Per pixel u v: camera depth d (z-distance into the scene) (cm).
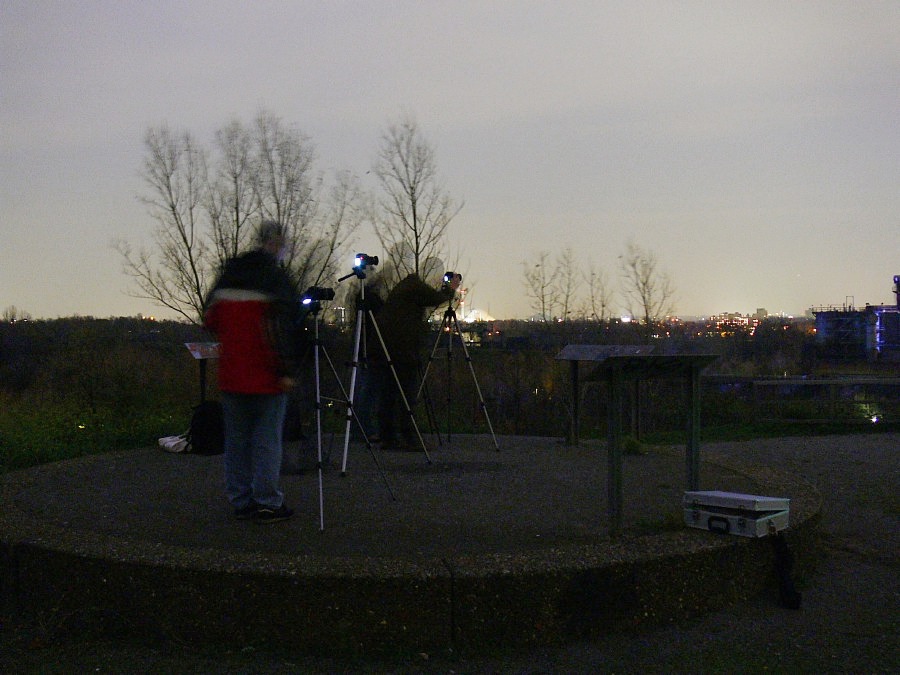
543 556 406
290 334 503
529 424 1338
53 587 411
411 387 834
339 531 485
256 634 381
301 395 843
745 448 1002
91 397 1315
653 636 399
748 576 440
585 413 1393
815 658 374
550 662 370
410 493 601
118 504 560
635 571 401
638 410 977
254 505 517
